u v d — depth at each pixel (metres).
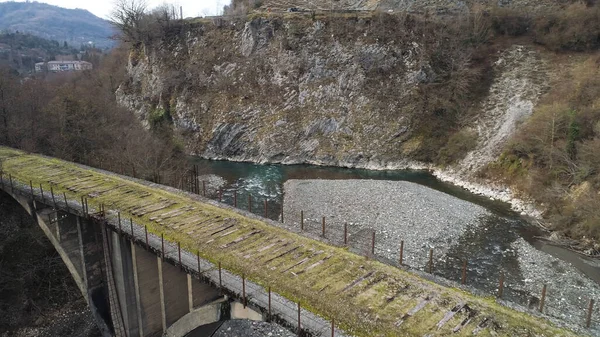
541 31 63.12
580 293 25.86
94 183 29.17
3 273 28.22
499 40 65.50
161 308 21.72
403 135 61.56
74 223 26.33
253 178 54.75
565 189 39.38
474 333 13.38
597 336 13.28
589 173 38.09
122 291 22.67
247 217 23.11
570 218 35.31
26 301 27.69
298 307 13.77
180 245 19.64
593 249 31.98
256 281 16.56
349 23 67.44
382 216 37.41
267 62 69.94
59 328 26.39
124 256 22.06
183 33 76.69
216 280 16.66
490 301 15.20
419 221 36.38
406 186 47.06
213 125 68.31
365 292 15.70
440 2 75.62
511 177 47.59
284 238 20.44
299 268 17.50
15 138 41.69
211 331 19.80
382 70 64.81
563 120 43.00
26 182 29.28
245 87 69.62
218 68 71.94
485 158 52.88
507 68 61.38
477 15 65.00
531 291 26.12
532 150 45.97
